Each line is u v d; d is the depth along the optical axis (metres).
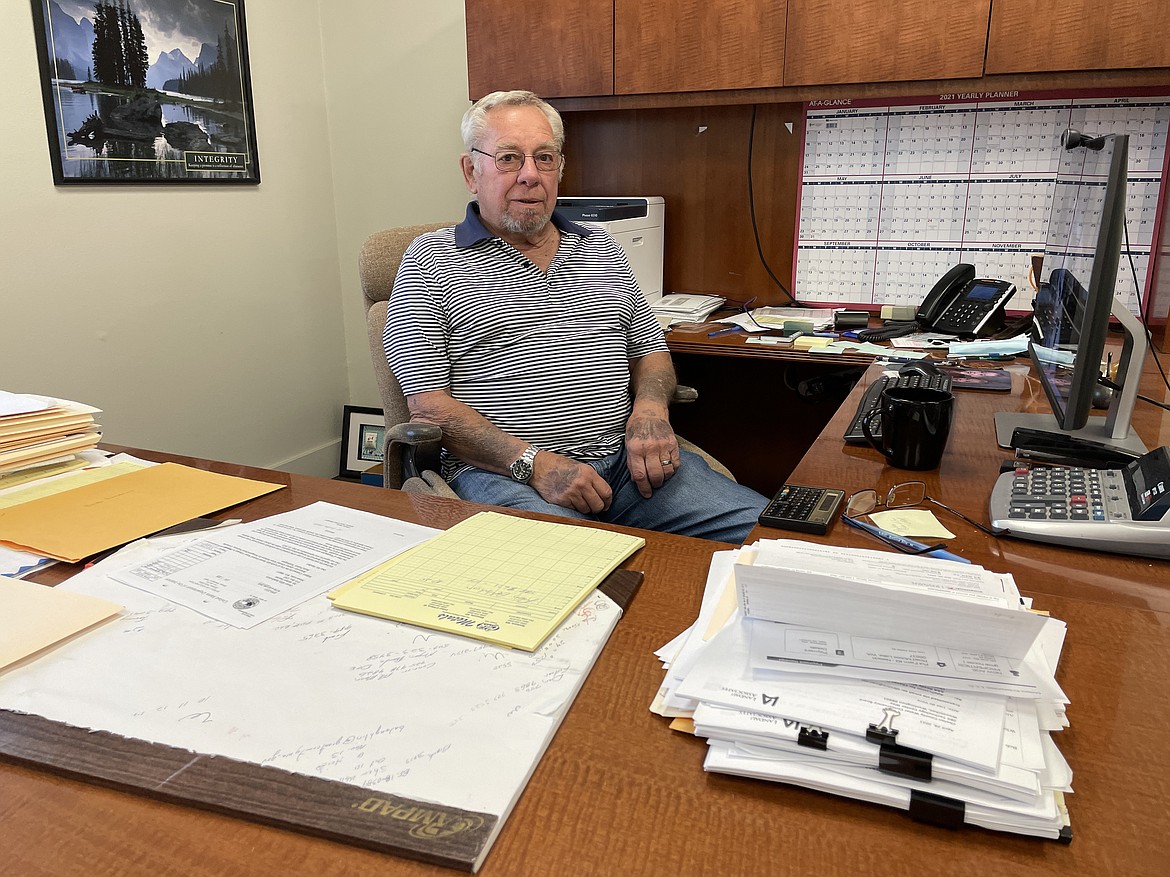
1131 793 0.51
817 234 2.46
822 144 2.38
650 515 1.64
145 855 0.47
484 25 2.30
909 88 1.99
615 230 2.18
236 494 1.04
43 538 0.88
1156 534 0.83
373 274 1.85
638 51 2.18
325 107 3.04
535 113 1.71
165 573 0.80
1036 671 0.58
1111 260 0.93
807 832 0.49
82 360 2.27
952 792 0.50
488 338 1.70
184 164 2.50
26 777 0.53
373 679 0.62
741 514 1.55
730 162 2.50
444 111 2.88
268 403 2.94
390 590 0.76
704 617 0.68
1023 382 1.60
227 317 2.72
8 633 0.67
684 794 0.52
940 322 2.12
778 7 2.02
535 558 0.83
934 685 0.56
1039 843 0.48
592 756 0.55
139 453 1.24
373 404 3.34
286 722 0.57
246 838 0.48
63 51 2.13
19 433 1.09
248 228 2.77
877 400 1.32
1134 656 0.66
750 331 2.21
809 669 0.57
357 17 2.90
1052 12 1.81
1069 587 0.78
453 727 0.57
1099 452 1.08
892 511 0.96
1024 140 2.18
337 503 1.02
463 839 0.47
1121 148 0.89
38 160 2.11
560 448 1.73
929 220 2.33
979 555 0.85
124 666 0.64
